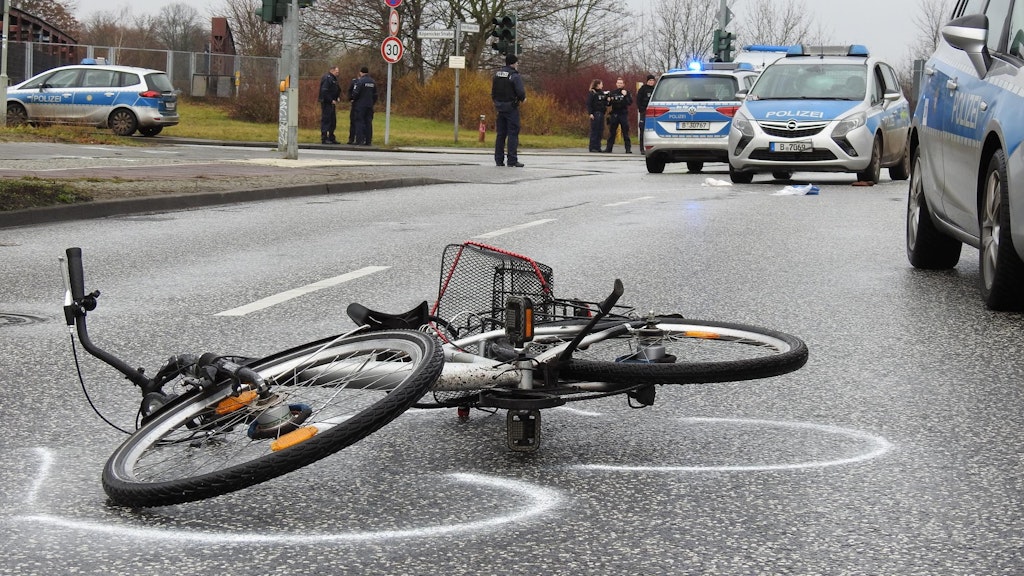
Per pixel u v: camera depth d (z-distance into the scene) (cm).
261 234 1145
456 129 3731
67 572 306
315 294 778
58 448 424
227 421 362
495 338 417
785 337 443
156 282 834
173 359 386
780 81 2055
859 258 984
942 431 447
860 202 1595
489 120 5044
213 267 912
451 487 375
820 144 1923
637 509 355
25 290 798
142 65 4869
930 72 877
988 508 358
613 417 464
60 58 4500
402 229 1192
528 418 401
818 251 1030
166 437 367
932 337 638
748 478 387
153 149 2548
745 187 1920
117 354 586
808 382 529
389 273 875
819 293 792
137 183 1546
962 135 758
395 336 379
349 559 314
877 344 619
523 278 437
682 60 6800
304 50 5706
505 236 1128
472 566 310
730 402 491
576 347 406
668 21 6788
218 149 2661
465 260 444
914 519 348
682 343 471
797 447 424
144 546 324
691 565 311
